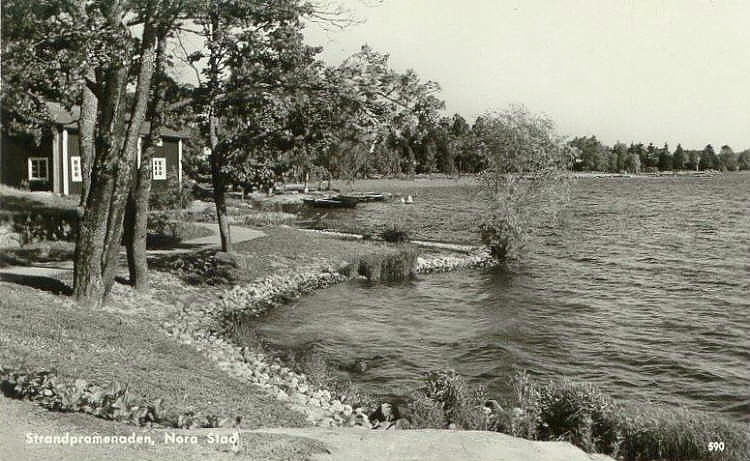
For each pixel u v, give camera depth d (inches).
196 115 976.9
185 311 781.9
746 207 3144.7
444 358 706.2
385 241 1619.1
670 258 1508.4
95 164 639.8
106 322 564.4
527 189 1445.6
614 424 395.9
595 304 1011.3
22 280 695.7
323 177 3892.7
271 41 796.0
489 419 430.0
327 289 1099.9
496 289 1135.6
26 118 747.4
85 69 566.9
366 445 304.5
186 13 668.7
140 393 364.5
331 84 701.9
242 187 1084.5
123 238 1091.3
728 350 746.2
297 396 504.4
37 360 370.9
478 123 1473.9
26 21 557.3
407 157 5723.4
